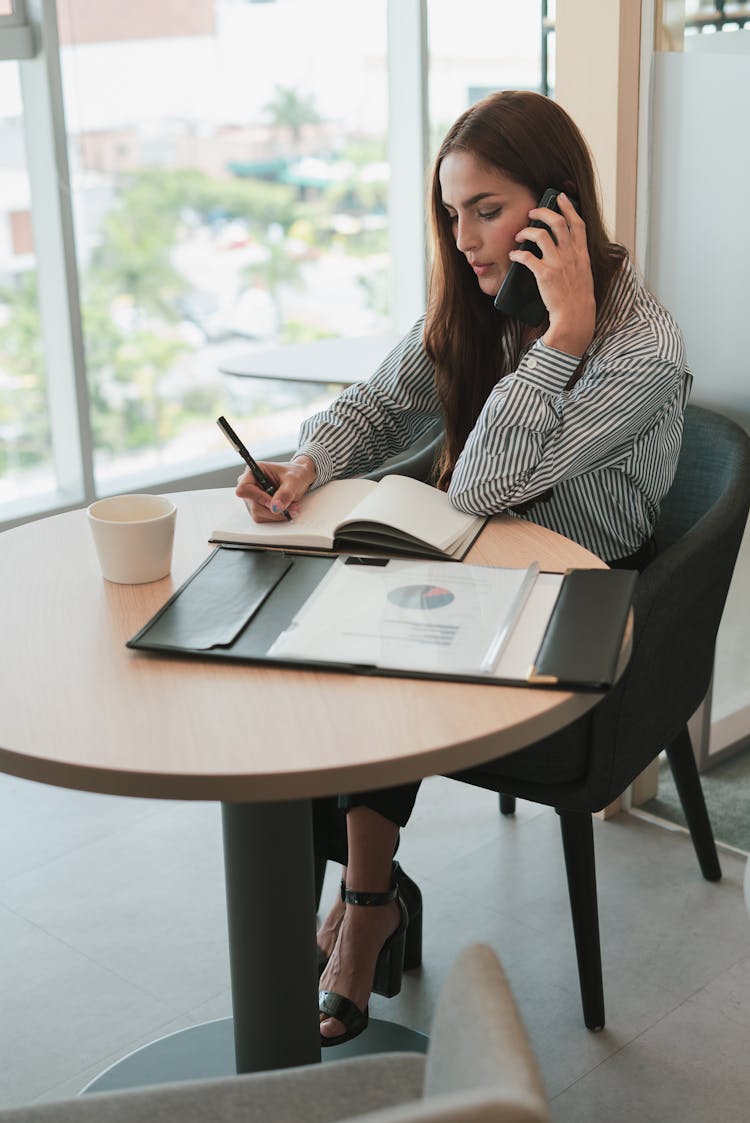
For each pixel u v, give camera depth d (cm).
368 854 167
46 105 289
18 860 218
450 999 78
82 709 111
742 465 171
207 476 339
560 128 162
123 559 136
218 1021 177
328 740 104
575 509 168
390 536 143
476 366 178
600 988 175
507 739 106
